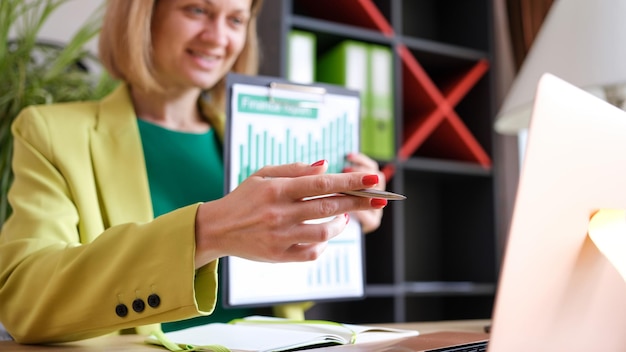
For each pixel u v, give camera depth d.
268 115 1.08
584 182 0.44
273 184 0.57
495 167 2.38
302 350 0.59
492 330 0.41
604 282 0.47
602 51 1.12
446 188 2.63
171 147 1.26
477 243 2.45
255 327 0.79
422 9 2.70
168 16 1.20
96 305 0.66
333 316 2.27
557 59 1.18
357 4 2.15
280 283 1.06
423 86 2.24
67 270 0.69
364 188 0.54
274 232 0.56
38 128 1.04
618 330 0.49
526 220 0.41
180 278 0.61
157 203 1.20
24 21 1.86
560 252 0.43
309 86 1.13
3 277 0.79
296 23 1.99
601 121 0.46
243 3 1.24
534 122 0.42
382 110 2.15
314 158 1.12
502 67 2.59
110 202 1.05
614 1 1.13
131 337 0.84
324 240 0.57
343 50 2.10
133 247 0.65
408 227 2.55
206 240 0.61
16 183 0.99
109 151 1.09
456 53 2.36
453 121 2.29
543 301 0.43
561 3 1.22
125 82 1.26
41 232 0.90
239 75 1.06
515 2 2.46
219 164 1.31
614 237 0.44
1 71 1.76
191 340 0.70
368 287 2.03
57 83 1.83
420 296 2.55
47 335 0.71
